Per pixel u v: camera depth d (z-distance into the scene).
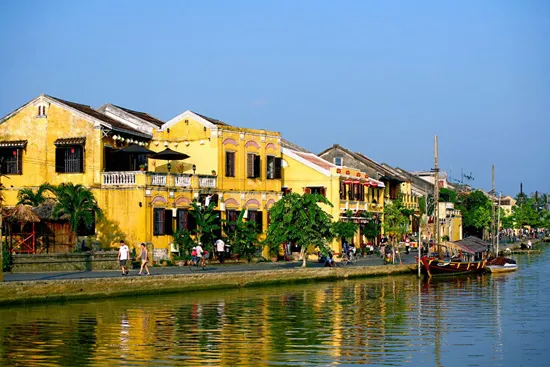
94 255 46.62
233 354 28.14
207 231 55.56
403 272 62.09
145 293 41.94
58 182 54.19
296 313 37.97
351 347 29.73
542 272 70.00
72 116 54.00
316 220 56.06
